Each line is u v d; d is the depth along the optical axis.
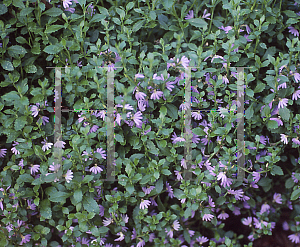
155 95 0.78
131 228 0.85
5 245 0.81
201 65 0.80
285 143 0.82
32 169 0.81
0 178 0.80
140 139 0.81
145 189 0.82
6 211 0.80
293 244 0.89
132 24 0.82
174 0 0.80
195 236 0.87
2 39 0.79
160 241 0.84
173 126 0.82
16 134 0.79
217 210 0.87
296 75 0.81
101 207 0.81
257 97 0.83
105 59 0.81
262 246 0.89
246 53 0.81
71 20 0.79
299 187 0.85
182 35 0.80
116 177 0.82
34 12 0.80
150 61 0.77
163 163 0.79
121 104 0.77
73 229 0.81
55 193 0.79
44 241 0.81
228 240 0.85
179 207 0.82
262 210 0.88
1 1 0.80
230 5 0.80
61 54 0.80
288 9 0.85
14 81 0.79
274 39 0.85
